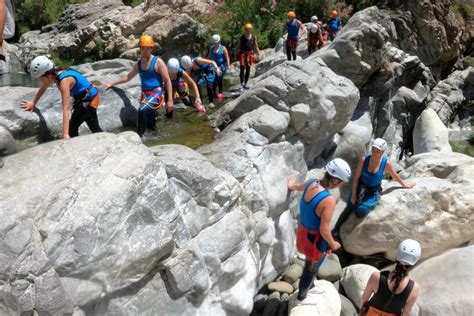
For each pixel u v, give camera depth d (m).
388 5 17.39
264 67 14.41
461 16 18.53
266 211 6.03
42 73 5.00
